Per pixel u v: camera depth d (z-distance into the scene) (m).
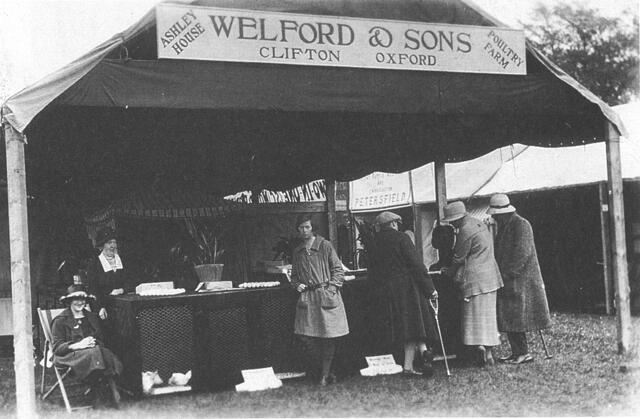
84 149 9.10
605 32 35.38
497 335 7.98
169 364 6.99
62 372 8.34
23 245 6.05
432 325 7.51
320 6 6.91
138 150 9.71
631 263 12.51
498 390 6.76
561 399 6.34
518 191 14.10
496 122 9.30
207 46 6.36
